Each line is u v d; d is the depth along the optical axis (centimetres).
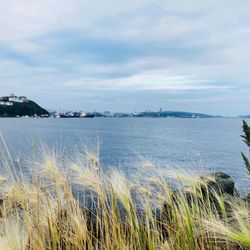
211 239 304
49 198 298
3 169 297
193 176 344
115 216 297
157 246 310
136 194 317
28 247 269
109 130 13812
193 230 307
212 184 421
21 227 270
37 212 287
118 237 294
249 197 338
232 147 5378
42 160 304
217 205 347
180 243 309
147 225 298
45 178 300
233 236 233
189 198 338
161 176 337
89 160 315
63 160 310
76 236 285
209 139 8562
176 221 321
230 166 2456
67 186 297
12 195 289
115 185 305
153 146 5191
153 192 326
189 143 6500
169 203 323
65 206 296
